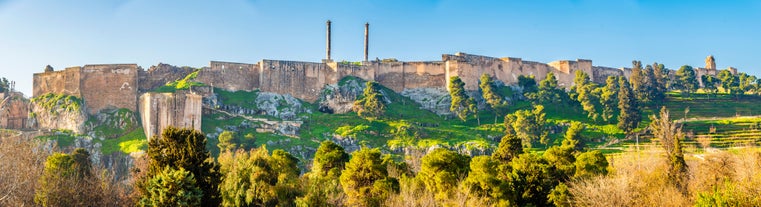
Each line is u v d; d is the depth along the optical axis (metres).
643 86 181.25
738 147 122.00
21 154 77.81
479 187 70.38
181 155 59.75
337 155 87.00
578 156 86.81
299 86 173.50
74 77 148.38
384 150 134.25
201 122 141.62
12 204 62.81
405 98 179.00
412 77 183.00
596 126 157.62
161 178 57.22
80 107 141.38
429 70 182.12
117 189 78.31
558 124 158.62
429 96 178.25
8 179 67.38
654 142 122.25
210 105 154.00
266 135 139.75
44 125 141.50
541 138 140.12
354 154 77.81
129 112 145.38
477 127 155.62
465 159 89.12
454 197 67.56
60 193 70.31
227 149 116.06
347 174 74.38
